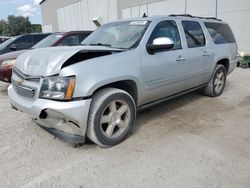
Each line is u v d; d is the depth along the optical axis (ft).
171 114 14.65
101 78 9.72
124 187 8.13
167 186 8.15
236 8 36.24
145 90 11.95
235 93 19.39
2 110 15.72
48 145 10.92
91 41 13.89
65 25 97.66
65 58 9.40
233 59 19.20
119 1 61.67
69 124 9.48
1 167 9.29
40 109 9.29
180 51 13.67
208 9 40.09
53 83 9.15
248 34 35.50
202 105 16.33
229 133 12.01
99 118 9.95
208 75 16.80
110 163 9.47
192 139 11.37
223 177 8.58
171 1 46.16
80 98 9.26
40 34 30.40
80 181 8.45
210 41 16.44
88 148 10.61
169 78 13.11
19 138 11.62
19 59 11.59
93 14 76.23
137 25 12.85
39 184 8.30
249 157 9.82
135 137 11.57
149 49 11.83
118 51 11.04
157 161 9.57
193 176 8.64
